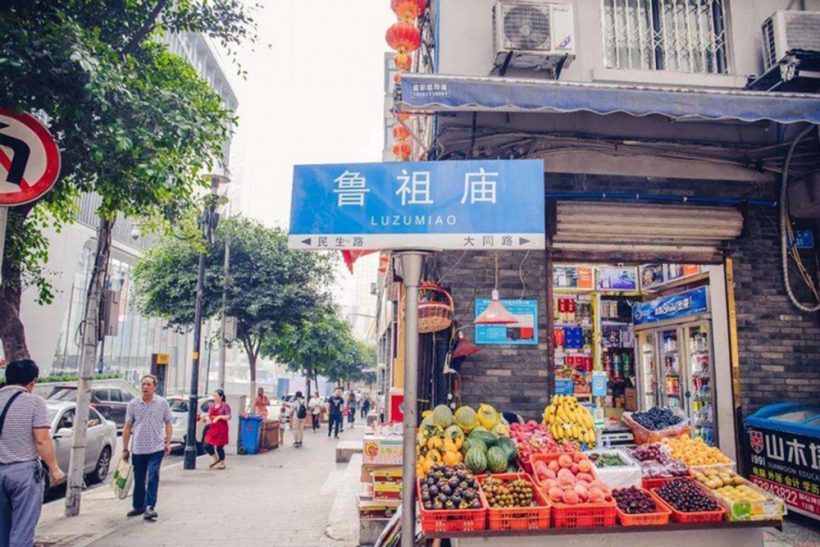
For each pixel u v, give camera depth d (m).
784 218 7.58
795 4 8.06
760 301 7.61
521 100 5.83
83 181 6.31
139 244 39.34
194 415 13.66
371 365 61.03
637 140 7.37
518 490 4.51
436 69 7.63
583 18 7.78
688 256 7.70
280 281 21.23
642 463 5.46
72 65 4.85
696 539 4.59
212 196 13.55
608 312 11.00
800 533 6.35
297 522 7.86
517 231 3.80
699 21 8.04
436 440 5.16
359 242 3.84
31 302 25.64
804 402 7.45
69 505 8.16
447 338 7.17
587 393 10.50
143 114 5.38
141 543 6.74
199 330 14.00
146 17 6.53
